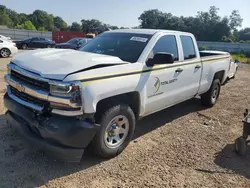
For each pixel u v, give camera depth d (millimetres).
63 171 3551
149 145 4496
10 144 4121
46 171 3518
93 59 3740
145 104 4336
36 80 3396
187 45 5480
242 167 3973
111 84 3588
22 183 3229
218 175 3719
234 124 5828
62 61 3561
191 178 3605
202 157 4195
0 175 3342
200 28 77938
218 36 77125
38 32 45719
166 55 4043
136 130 5117
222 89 9812
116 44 4691
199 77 5902
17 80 3740
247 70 17156
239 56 37500
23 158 3771
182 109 6727
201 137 4984
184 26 79062
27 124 3594
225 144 4730
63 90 3182
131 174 3600
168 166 3861
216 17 77125
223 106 7293
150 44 4484
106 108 3691
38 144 3449
